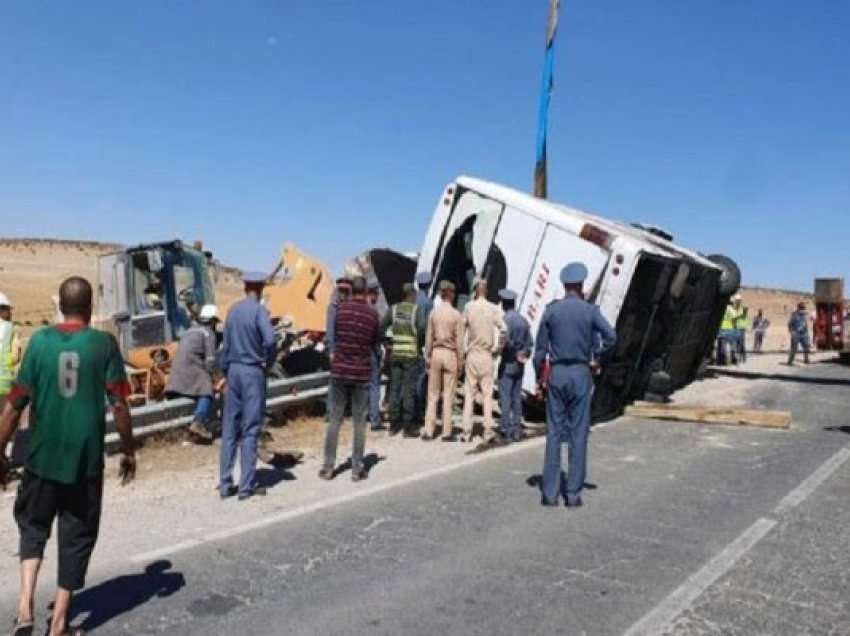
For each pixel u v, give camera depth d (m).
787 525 6.75
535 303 11.78
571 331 7.35
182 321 12.75
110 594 5.16
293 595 5.16
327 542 6.22
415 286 11.64
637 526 6.70
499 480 8.34
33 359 4.35
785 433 11.42
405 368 11.00
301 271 13.52
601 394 12.28
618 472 8.79
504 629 4.66
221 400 10.74
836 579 5.48
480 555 5.93
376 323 8.47
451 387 10.60
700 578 5.48
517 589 5.27
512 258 12.02
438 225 12.60
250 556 5.89
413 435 10.98
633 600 5.10
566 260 11.62
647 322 12.52
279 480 8.38
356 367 8.31
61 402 4.31
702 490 7.96
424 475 8.56
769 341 39.53
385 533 6.46
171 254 12.68
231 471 7.71
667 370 15.20
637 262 11.21
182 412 10.16
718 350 23.52
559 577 5.50
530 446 10.31
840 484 8.26
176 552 5.97
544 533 6.48
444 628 4.68
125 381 4.63
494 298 12.18
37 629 4.61
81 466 4.34
